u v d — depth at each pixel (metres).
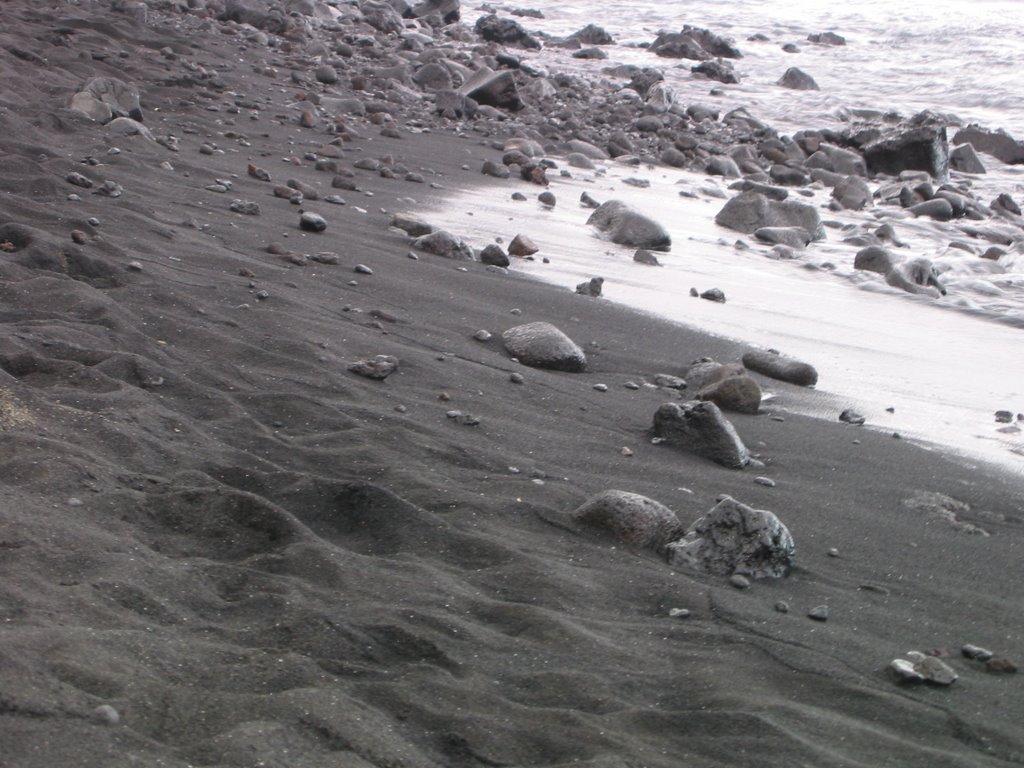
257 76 14.23
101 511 3.31
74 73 11.31
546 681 2.82
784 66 26.14
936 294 9.02
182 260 6.25
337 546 3.50
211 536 3.40
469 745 2.48
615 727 2.64
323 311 5.96
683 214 11.32
